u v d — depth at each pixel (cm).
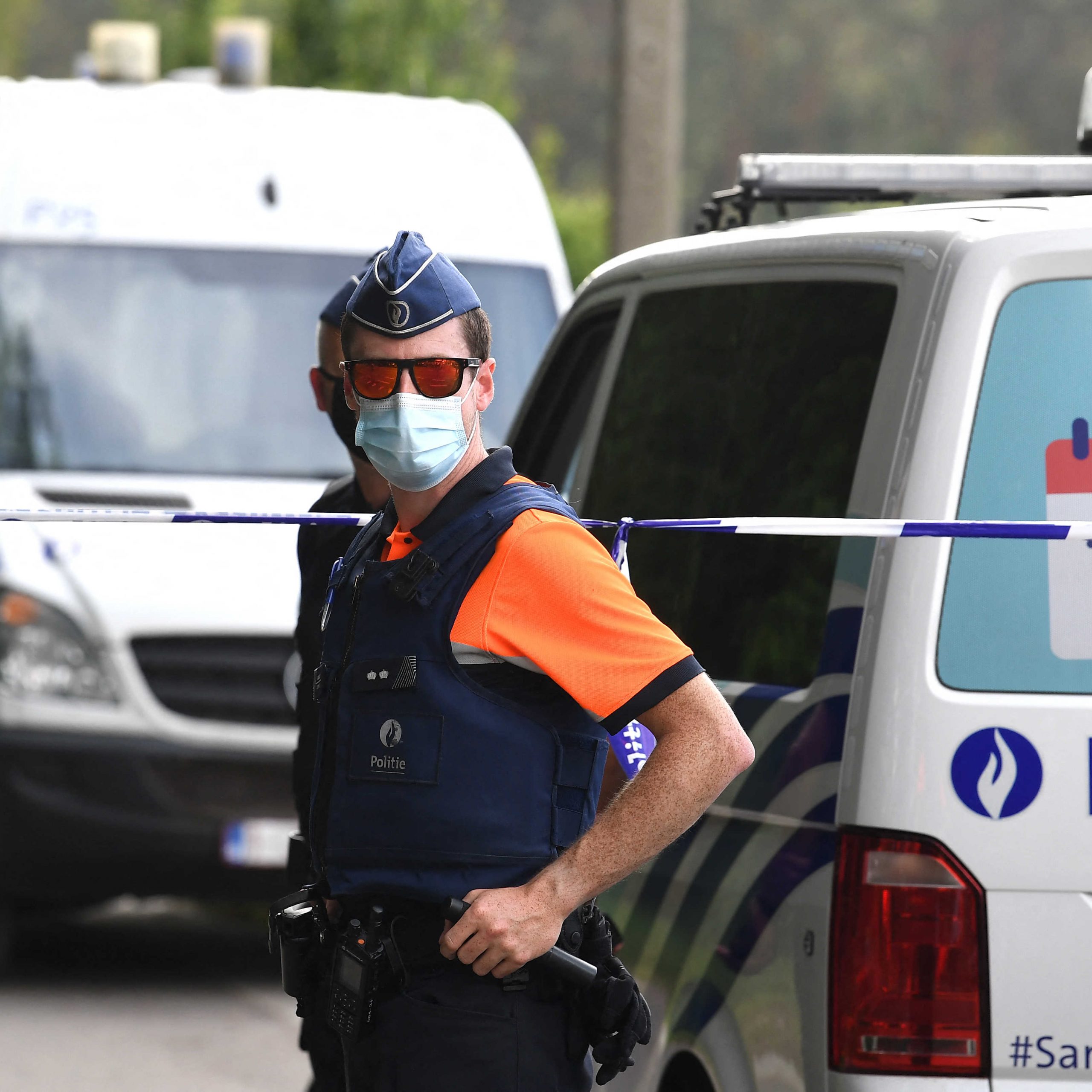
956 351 1109
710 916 1230
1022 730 1075
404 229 2741
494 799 1005
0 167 2673
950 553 1088
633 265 1579
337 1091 1321
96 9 19825
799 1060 1111
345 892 1030
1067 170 1383
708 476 1364
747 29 17475
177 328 2664
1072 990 1070
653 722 990
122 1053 2348
